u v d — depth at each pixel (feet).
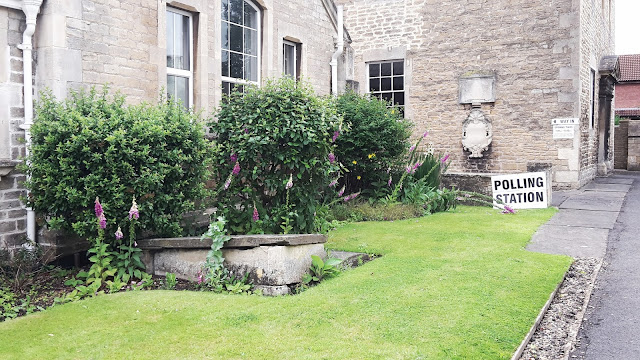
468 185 36.55
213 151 20.80
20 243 19.19
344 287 16.21
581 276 18.47
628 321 14.39
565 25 43.37
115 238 17.95
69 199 16.71
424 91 49.67
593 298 16.31
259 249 16.81
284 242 16.62
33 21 18.92
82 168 17.33
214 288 16.70
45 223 18.26
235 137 21.17
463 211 33.12
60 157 16.74
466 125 47.52
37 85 19.72
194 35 25.95
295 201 22.08
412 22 49.88
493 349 11.78
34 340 12.43
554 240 23.89
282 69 31.68
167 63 24.94
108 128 17.20
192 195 19.29
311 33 34.01
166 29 24.88
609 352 12.48
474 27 47.03
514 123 45.78
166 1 24.07
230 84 28.66
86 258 20.26
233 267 17.28
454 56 48.08
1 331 12.99
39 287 16.97
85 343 12.23
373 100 34.78
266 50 30.30
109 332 12.87
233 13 28.81
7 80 18.72
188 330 12.94
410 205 31.89
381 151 33.32
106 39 21.40
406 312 13.94
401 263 19.21
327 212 28.07
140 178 17.22
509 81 45.80
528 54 44.91
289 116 21.13
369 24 51.90
